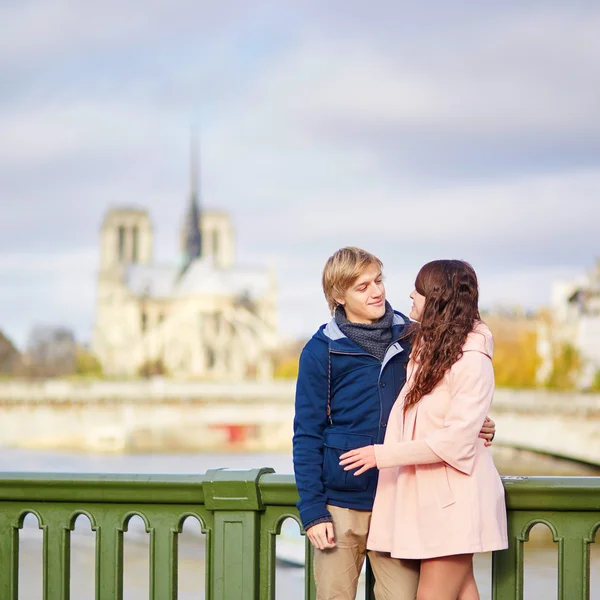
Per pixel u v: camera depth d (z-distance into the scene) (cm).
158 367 15562
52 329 14925
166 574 505
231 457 8025
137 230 19850
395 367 457
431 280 447
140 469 6744
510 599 468
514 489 464
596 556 1880
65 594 515
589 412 4841
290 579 1959
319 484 451
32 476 513
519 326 8288
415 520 438
